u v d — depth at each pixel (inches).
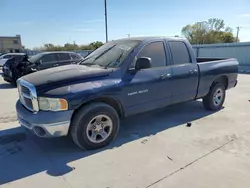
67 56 426.9
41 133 131.1
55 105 126.4
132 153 138.9
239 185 106.6
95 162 129.2
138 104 159.8
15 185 109.3
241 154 135.6
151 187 106.1
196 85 197.2
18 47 3159.5
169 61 177.8
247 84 394.0
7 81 438.9
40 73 148.6
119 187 106.7
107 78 144.2
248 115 211.2
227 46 746.8
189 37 2025.1
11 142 157.8
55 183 110.5
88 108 136.3
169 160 129.8
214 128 178.4
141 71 158.9
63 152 141.6
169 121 195.8
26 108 142.4
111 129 148.5
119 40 185.9
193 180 110.7
